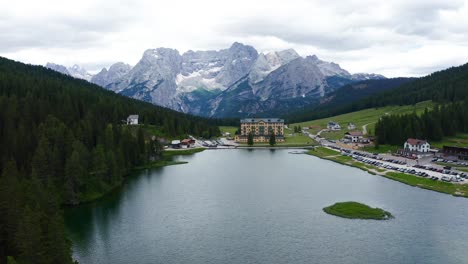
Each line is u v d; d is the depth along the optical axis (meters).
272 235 111.94
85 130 190.00
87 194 150.62
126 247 104.38
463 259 95.06
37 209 85.62
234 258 97.56
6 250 81.38
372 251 100.12
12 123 167.12
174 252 101.31
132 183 178.88
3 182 88.25
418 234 110.31
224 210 135.88
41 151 141.00
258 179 187.00
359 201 143.75
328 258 96.69
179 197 153.12
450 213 127.75
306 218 125.88
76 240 109.00
